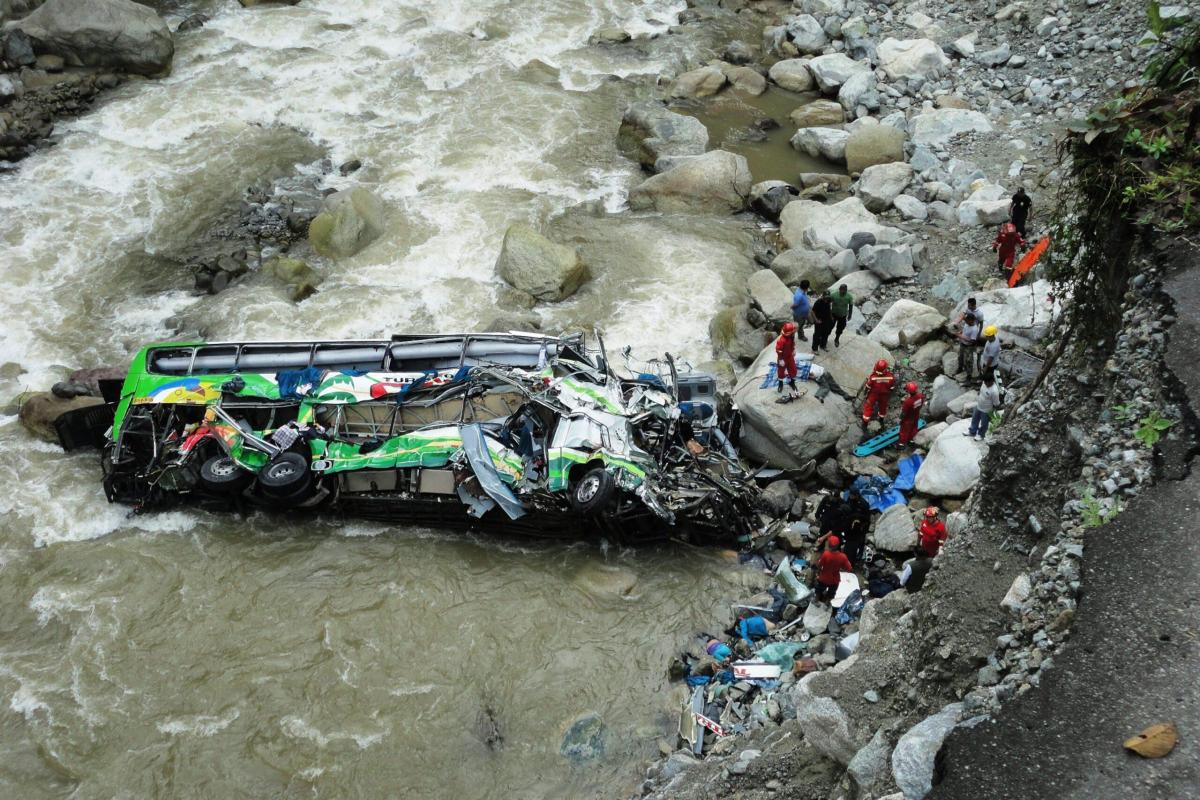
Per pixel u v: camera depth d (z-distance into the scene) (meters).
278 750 12.18
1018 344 16.05
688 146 23.38
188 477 15.02
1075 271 10.62
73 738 12.36
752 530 14.73
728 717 11.89
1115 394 8.97
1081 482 8.58
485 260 20.42
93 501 15.59
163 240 21.05
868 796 8.03
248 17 29.02
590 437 14.20
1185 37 9.91
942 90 24.95
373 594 14.20
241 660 13.30
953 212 20.42
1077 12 25.34
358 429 15.59
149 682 13.02
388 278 20.00
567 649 13.37
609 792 11.50
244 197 22.17
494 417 15.66
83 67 25.52
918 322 17.12
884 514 14.27
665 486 14.21
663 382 16.09
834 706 9.33
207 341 18.36
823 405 15.58
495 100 25.84
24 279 19.89
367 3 29.95
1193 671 6.59
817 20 28.72
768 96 26.55
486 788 11.68
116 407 16.38
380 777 11.85
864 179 21.72
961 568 9.53
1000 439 9.98
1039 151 21.86
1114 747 6.28
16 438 16.69
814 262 19.22
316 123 24.77
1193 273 9.10
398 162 23.42
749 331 18.22
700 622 13.64
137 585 14.35
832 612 12.90
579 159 23.81
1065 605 7.52
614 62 27.84
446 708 12.65
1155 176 9.51
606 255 20.64
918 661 9.12
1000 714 6.67
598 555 14.71
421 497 14.79
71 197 22.03
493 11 29.92
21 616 13.91
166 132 24.08
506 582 14.35
